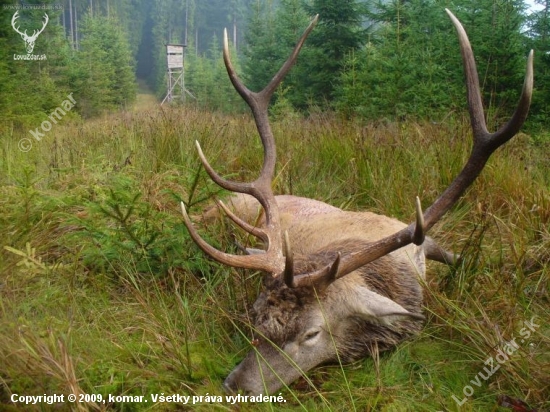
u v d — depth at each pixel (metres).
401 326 3.02
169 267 3.60
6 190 4.12
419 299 3.27
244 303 3.23
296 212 4.30
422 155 5.72
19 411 2.29
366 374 2.91
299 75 18.25
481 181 5.00
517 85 9.35
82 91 20.06
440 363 2.95
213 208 4.44
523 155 6.14
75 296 3.39
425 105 9.55
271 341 2.73
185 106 10.05
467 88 3.01
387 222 3.82
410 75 10.33
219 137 6.65
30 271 3.28
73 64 20.42
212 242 3.88
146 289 3.53
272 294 2.77
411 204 4.92
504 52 9.28
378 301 2.83
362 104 10.69
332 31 16.91
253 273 3.56
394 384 2.81
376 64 11.85
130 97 31.53
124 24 71.31
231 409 2.57
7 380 2.42
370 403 2.63
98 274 3.67
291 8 21.16
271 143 3.64
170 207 4.38
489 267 3.87
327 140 6.32
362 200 5.36
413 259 3.58
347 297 2.85
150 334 3.10
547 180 5.44
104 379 2.65
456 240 4.46
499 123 6.65
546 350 2.95
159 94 49.28
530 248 4.02
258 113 3.66
